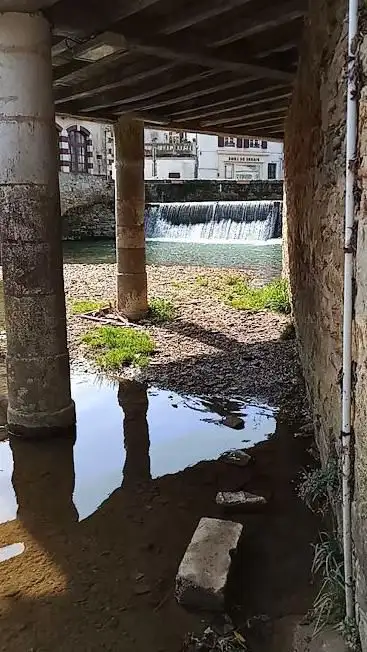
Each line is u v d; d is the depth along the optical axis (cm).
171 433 428
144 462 384
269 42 442
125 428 438
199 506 329
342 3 242
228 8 350
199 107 643
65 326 411
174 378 543
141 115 689
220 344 647
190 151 2980
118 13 368
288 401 482
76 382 536
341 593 225
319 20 315
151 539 297
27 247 380
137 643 226
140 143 708
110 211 1930
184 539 297
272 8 371
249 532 301
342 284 244
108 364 577
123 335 662
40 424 408
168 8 388
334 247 269
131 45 405
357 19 181
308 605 243
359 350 186
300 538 294
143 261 745
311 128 373
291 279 667
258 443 409
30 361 399
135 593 255
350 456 201
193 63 465
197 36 425
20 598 252
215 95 613
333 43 269
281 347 630
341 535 245
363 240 179
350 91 185
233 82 527
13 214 376
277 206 1775
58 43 440
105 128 2391
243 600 248
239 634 228
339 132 250
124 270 740
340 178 249
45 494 344
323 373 326
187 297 905
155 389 518
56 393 410
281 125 822
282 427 434
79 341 656
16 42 353
